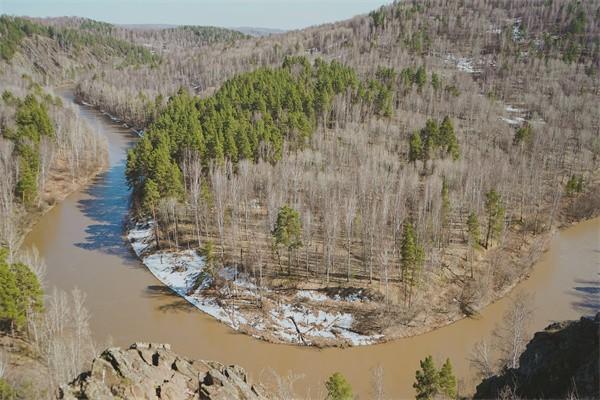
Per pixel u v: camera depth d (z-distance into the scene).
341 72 159.00
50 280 79.25
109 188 119.50
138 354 33.44
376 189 94.56
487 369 52.38
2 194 96.12
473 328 70.50
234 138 109.81
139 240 92.94
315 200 94.06
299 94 138.88
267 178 95.94
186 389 31.83
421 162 109.88
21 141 111.12
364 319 70.31
